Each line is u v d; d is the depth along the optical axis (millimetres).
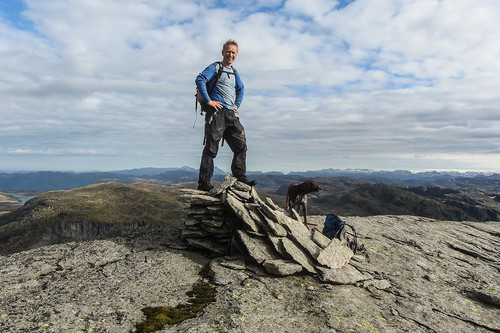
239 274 5062
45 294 3928
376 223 10312
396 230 9555
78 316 3375
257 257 5277
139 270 5008
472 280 6129
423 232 9672
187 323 3420
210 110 6574
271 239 5648
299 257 5422
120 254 5766
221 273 5078
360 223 10047
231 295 4234
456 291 5527
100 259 5387
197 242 6141
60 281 4418
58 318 3273
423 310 4535
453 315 4520
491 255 8078
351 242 6859
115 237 6895
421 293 5184
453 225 11219
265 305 4020
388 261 6656
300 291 4613
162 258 5613
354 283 5180
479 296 5273
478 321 4402
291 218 6910
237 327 3316
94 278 4598
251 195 6660
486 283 6000
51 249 5836
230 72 6789
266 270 5152
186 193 6633
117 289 4242
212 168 6883
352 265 6023
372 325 3783
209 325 3334
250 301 4078
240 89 7188
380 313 4227
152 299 4039
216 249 5965
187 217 6574
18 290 4027
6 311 3381
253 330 3307
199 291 4434
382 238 8477
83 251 5750
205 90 6254
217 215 6266
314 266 5387
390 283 5461
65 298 3834
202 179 6844
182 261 5562
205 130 6758
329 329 3537
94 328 3178
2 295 3834
